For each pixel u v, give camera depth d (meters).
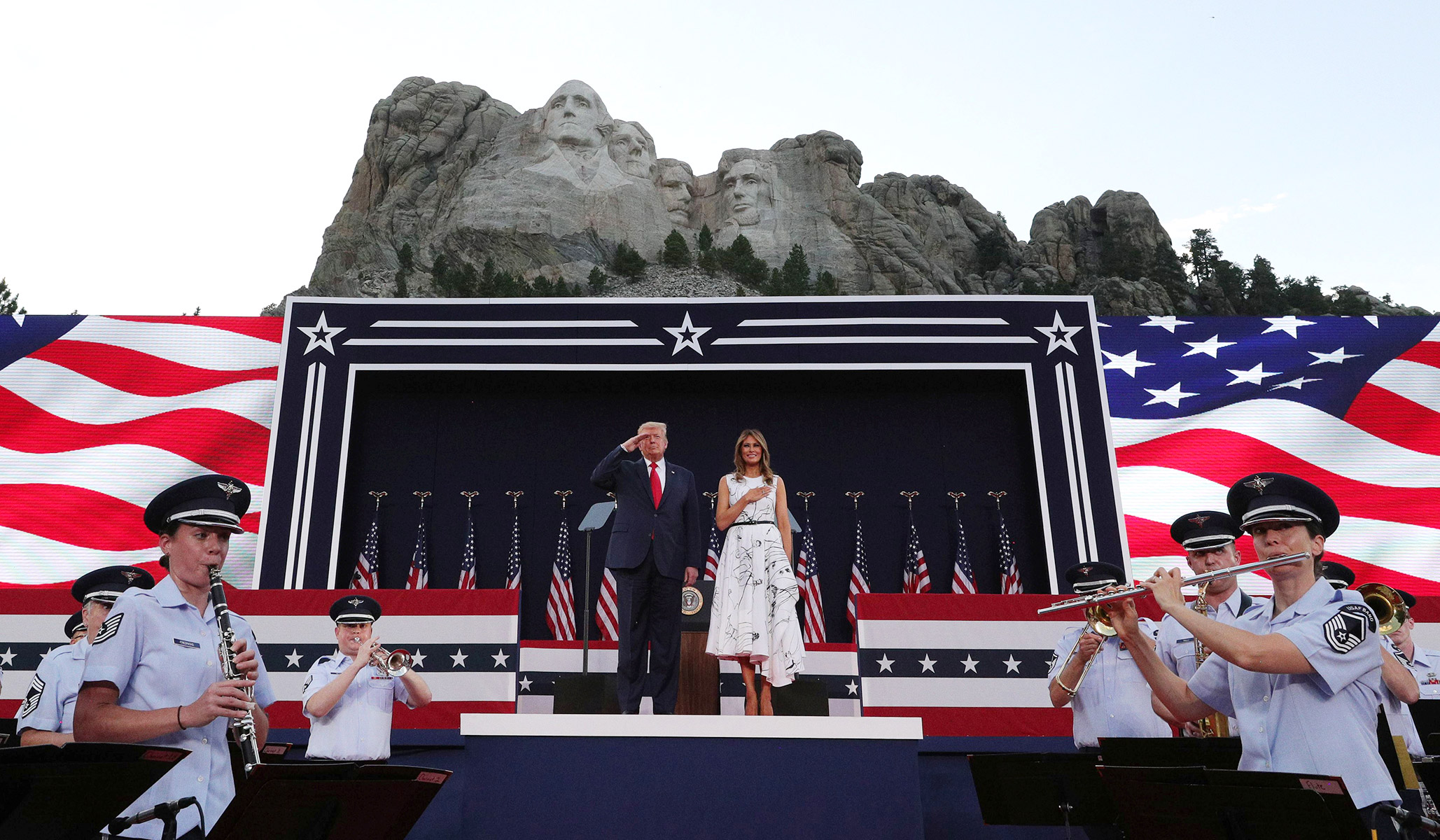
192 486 4.23
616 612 11.56
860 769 5.59
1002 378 12.41
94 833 3.54
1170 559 12.44
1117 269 88.12
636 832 5.51
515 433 12.64
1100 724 6.81
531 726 5.65
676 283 74.38
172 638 4.07
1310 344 13.32
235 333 13.12
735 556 7.12
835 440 12.66
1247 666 3.83
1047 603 8.09
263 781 3.75
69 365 12.79
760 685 7.57
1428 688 7.55
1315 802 3.61
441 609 8.03
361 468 12.38
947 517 12.38
